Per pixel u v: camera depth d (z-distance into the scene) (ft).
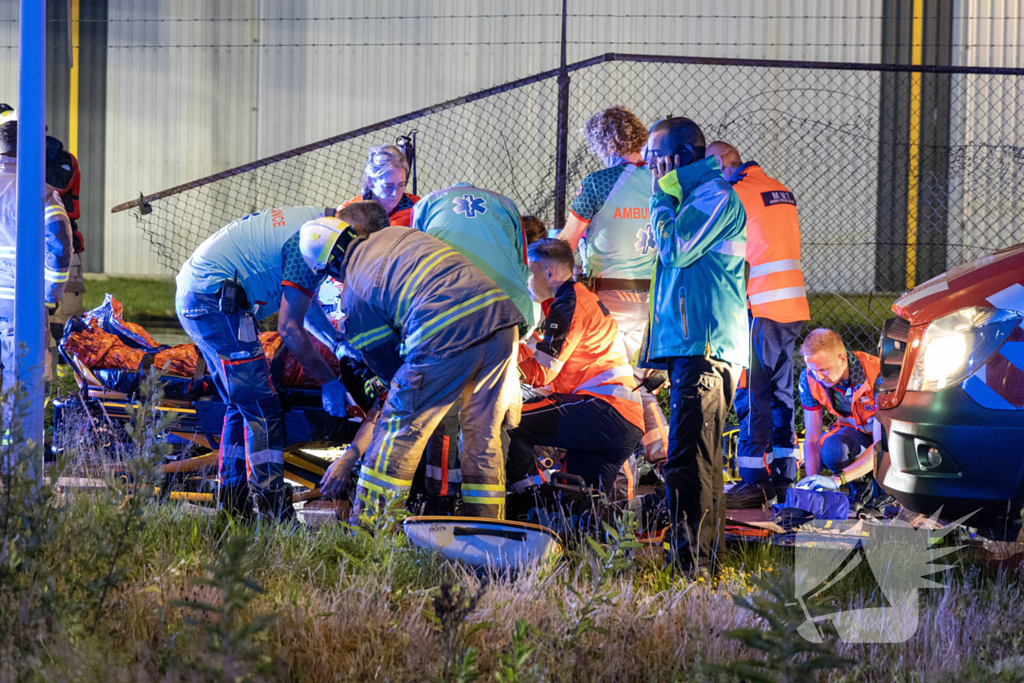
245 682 20.86
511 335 38.83
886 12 109.81
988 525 37.96
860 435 51.44
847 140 108.78
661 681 25.73
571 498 42.88
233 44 121.49
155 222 124.06
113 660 23.29
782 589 22.74
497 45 111.86
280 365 46.91
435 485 43.60
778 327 51.44
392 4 115.85
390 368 40.32
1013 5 109.19
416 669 25.11
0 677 23.17
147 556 32.50
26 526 28.99
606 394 45.42
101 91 123.54
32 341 36.83
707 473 35.09
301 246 39.60
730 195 35.50
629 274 55.72
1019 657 26.32
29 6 36.81
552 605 29.48
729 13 109.29
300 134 120.06
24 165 36.83
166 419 31.22
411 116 70.18
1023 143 105.60
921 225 105.70
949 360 37.83
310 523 43.73
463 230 44.47
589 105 109.19
